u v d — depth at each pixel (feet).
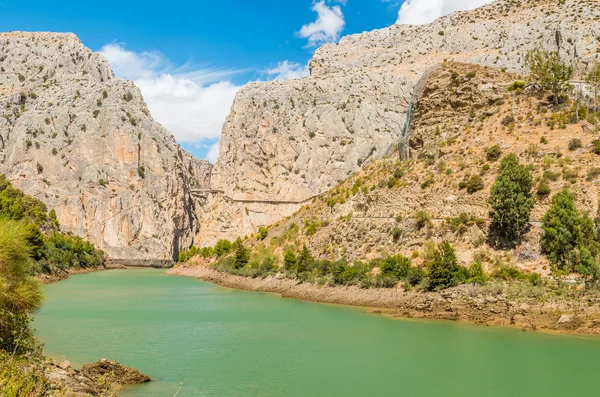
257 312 226.58
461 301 203.82
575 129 277.85
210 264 474.08
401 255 245.65
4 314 107.24
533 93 316.81
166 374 129.80
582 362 138.72
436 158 307.78
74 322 201.26
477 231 241.96
